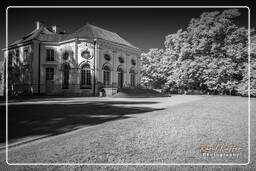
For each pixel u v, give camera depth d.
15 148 4.31
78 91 27.33
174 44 34.78
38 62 30.11
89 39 27.69
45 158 3.71
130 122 6.82
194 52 28.81
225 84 25.34
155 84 47.19
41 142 4.73
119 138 4.96
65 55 29.06
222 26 26.70
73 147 4.31
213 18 28.06
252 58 25.19
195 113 8.74
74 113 9.55
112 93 25.17
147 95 24.31
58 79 29.55
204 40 27.11
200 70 27.16
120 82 31.47
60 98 21.17
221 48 27.42
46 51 30.31
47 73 30.25
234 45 26.14
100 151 4.07
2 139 5.08
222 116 7.98
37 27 36.78
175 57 35.47
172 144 4.52
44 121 7.49
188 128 5.96
